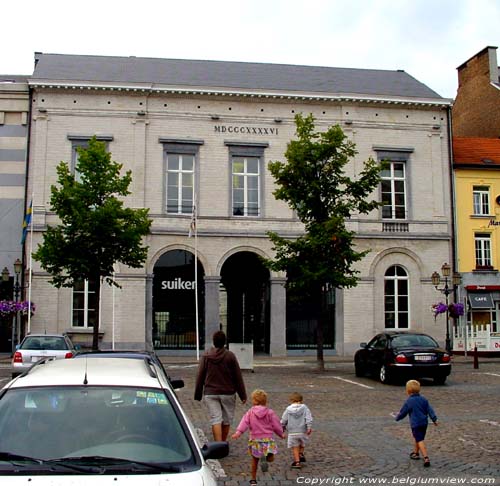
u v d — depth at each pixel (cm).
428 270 3275
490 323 3344
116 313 2994
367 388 1842
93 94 3098
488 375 2192
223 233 3123
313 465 923
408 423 1260
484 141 3684
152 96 3141
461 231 3353
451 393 1720
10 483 432
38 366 625
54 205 2403
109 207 2331
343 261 2389
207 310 3089
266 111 3228
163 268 3100
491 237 3391
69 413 516
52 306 2953
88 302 3008
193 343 3092
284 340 3131
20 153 3125
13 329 2986
